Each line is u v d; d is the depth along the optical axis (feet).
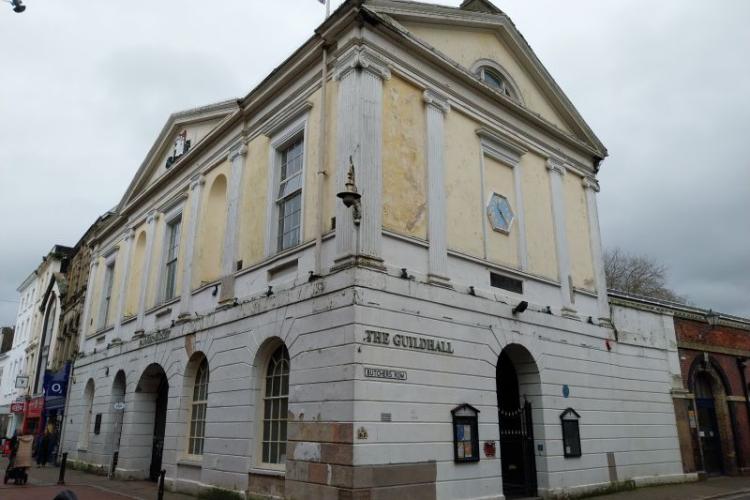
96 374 67.21
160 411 56.44
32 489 46.21
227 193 47.96
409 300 33.71
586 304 49.90
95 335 71.72
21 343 140.56
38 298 131.13
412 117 38.40
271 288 38.81
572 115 54.24
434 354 34.22
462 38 45.60
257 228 43.27
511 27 49.37
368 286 31.68
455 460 33.53
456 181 40.42
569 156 53.11
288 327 35.86
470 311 37.63
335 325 31.86
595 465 44.29
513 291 42.39
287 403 36.35
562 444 41.81
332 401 30.81
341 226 33.47
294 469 32.50
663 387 54.90
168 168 61.52
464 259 38.93
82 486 48.98
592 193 55.06
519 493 40.91
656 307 58.29
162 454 50.19
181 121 59.00
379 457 29.68
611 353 49.93
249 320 40.24
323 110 37.60
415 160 37.58
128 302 64.75
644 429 50.72
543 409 41.32
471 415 35.35
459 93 42.32
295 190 40.88
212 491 39.68
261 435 38.19
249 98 46.60
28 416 106.93
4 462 84.53
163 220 60.08
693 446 55.26
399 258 34.42
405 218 35.58
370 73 35.91
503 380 44.75
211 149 52.44
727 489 48.24
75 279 96.73
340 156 35.04
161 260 58.13
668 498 42.24
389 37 37.83
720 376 62.49
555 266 47.73
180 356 48.55
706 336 62.39
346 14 36.47
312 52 39.70
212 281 46.85
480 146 43.60
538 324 43.09
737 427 62.18
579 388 45.16
